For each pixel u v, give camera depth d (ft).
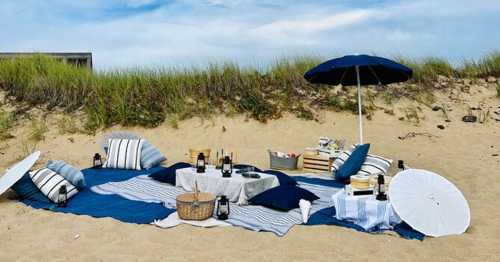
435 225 16.19
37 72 43.62
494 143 32.63
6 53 49.29
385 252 14.73
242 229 16.63
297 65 44.88
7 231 16.75
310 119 37.88
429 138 34.37
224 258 14.24
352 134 35.50
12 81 42.55
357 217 17.01
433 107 39.93
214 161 29.40
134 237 15.93
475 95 42.57
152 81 42.39
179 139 35.35
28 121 37.93
